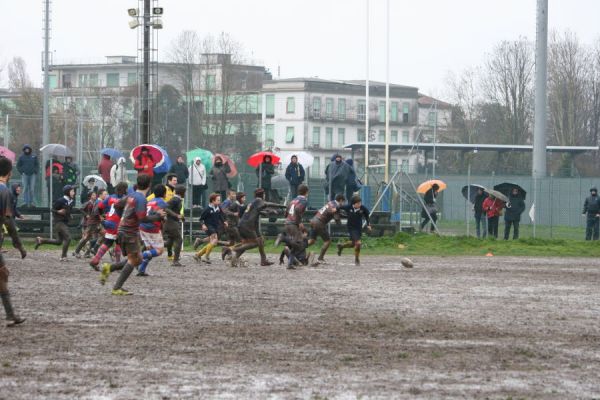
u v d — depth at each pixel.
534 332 30.78
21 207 76.75
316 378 22.98
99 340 28.16
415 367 24.42
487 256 72.00
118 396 21.00
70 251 68.44
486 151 162.62
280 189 92.81
